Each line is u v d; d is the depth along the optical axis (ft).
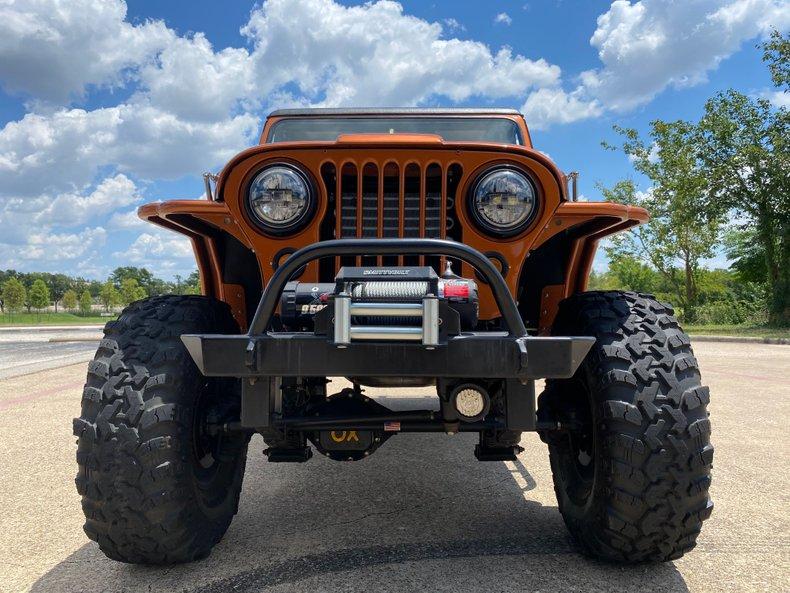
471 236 7.93
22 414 17.93
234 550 7.97
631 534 6.84
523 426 6.58
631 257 81.87
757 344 46.96
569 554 7.77
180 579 7.12
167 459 6.75
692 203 69.62
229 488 8.47
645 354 7.04
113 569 7.43
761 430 14.99
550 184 7.77
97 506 6.76
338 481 11.24
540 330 9.93
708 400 6.95
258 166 7.86
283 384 7.84
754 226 67.26
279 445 8.05
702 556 7.70
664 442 6.66
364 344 6.19
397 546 8.05
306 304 7.23
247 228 7.86
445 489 10.66
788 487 10.53
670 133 71.15
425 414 7.27
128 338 7.28
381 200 7.93
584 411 7.70
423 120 13.03
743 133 66.23
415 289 6.28
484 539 8.29
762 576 7.13
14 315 235.61
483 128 13.00
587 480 7.58
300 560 7.62
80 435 6.81
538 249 9.66
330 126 13.05
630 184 77.30
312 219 7.87
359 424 7.20
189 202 7.72
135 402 6.80
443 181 7.88
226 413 7.79
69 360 35.35
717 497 10.00
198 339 6.31
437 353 6.20
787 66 62.44
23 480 11.30
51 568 7.49
